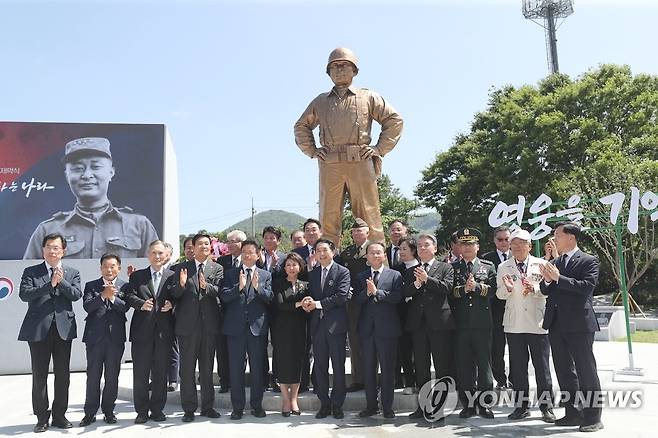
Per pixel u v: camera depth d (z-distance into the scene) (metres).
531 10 35.53
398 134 7.44
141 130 13.24
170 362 7.16
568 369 5.28
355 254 6.52
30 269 5.71
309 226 6.60
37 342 5.50
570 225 5.44
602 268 22.12
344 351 5.76
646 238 16.56
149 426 5.52
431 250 5.78
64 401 5.62
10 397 8.12
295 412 5.88
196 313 5.84
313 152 7.51
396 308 5.87
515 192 21.55
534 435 4.93
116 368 5.80
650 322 16.47
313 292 5.91
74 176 12.81
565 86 23.16
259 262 6.95
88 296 5.90
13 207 12.47
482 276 5.72
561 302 5.23
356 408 6.06
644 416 5.65
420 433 5.04
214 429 5.29
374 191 7.29
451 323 5.64
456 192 24.75
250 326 5.83
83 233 12.67
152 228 13.01
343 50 7.21
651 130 20.27
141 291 5.89
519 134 22.47
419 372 5.67
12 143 12.63
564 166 21.81
